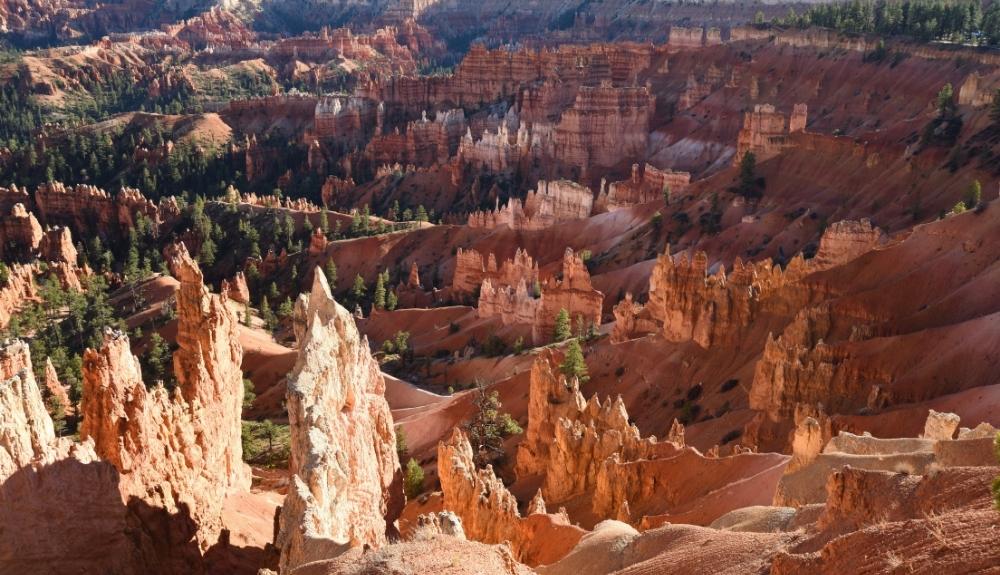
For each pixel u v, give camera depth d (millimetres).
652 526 58688
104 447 54156
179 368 70562
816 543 32125
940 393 78938
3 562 43156
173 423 59875
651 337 116188
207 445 65875
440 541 34938
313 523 41156
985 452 40125
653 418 104000
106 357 56344
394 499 69438
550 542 57906
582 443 76625
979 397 71125
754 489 56188
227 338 75250
